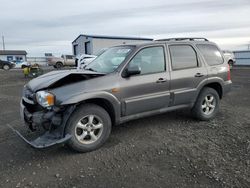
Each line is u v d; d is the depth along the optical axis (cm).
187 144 465
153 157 417
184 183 342
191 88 555
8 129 557
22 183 347
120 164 396
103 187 336
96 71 492
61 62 3672
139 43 519
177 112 654
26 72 1970
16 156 426
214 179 350
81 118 423
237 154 423
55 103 407
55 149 449
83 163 400
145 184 341
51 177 361
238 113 670
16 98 960
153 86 497
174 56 539
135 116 489
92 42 3331
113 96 450
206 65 585
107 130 451
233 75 1853
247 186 333
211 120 604
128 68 468
